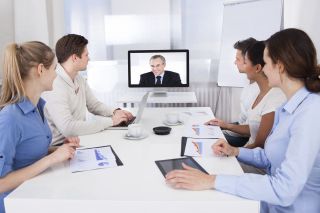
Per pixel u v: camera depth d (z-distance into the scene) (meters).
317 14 3.00
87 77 3.73
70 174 1.18
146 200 0.98
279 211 1.23
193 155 1.37
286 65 1.11
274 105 1.75
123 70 3.71
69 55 1.94
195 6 3.60
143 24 3.61
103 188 1.07
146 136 1.65
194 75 3.71
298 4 3.20
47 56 1.26
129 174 1.18
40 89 1.31
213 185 1.04
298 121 1.07
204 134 1.68
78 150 1.45
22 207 1.01
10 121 1.16
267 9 3.26
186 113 2.19
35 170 1.16
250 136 2.01
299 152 1.02
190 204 0.97
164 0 3.53
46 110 1.83
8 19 3.38
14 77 1.20
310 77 1.11
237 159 1.39
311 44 1.10
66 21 3.66
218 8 3.59
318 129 1.04
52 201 0.99
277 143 1.22
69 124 1.75
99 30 3.67
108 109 2.32
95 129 1.75
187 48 3.70
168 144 1.52
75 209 0.99
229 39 3.49
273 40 1.14
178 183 1.05
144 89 3.67
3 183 1.11
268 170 1.38
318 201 1.17
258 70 1.87
